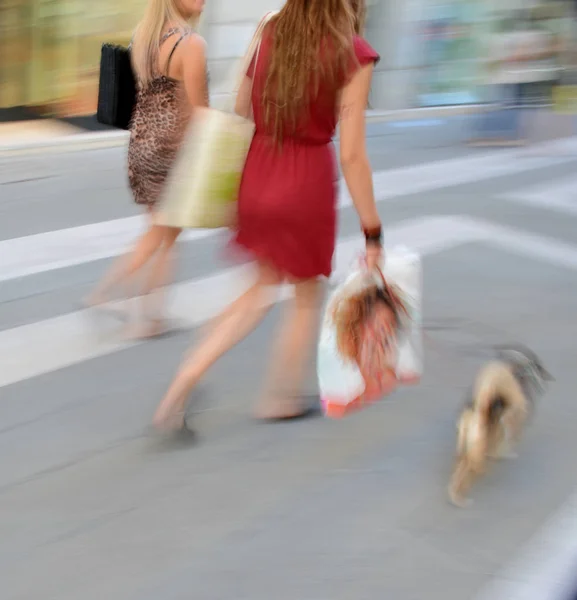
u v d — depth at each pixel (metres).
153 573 3.32
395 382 3.97
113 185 9.43
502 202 9.45
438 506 3.83
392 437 4.41
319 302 4.43
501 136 12.78
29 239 7.36
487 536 3.63
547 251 7.77
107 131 12.36
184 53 4.74
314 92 3.61
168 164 5.00
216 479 3.96
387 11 15.41
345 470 4.09
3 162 10.20
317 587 3.28
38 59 12.60
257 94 3.77
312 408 4.61
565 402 4.85
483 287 6.72
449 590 3.30
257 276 4.09
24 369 4.93
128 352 5.23
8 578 3.26
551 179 10.78
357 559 3.45
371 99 15.73
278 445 4.28
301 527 3.65
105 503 3.75
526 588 3.32
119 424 4.41
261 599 3.21
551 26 16.14
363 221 3.82
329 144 3.87
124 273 5.61
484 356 5.36
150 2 4.89
